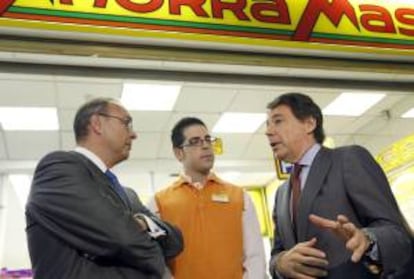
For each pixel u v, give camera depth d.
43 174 1.59
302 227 1.52
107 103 1.93
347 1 3.69
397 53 3.71
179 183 2.35
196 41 3.22
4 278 5.58
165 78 4.08
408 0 3.89
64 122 6.13
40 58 3.70
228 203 2.28
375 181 1.46
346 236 1.29
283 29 3.42
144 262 1.53
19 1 2.86
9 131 6.25
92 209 1.49
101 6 3.01
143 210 1.95
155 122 6.39
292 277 1.45
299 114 1.74
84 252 1.50
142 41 3.32
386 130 7.48
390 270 1.29
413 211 4.27
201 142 2.35
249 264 2.19
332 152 1.62
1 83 5.02
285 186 1.79
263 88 5.70
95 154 1.83
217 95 5.81
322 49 3.51
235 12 3.33
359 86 4.71
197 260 2.12
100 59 3.79
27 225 1.57
